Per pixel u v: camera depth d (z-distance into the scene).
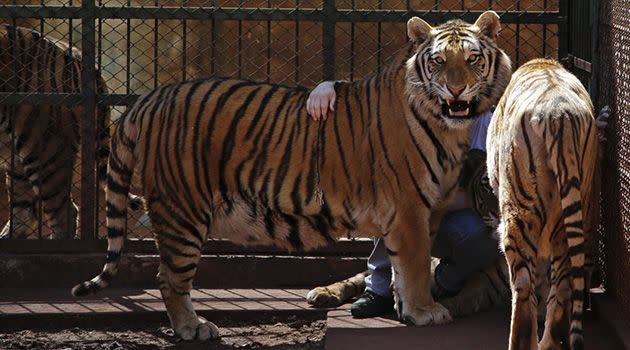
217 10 11.02
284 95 9.52
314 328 9.77
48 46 12.31
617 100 8.75
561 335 7.66
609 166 9.12
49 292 10.79
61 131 12.18
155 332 9.72
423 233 9.23
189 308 9.44
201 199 9.35
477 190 9.41
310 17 11.01
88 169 11.16
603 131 9.36
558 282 7.62
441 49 8.88
